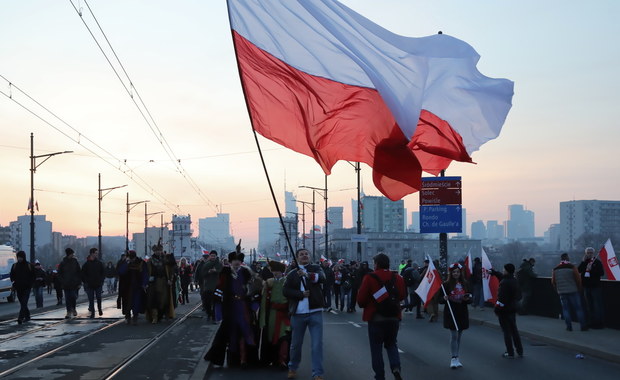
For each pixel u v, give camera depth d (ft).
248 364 39.83
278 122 33.12
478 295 84.89
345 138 33.22
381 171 32.63
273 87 32.81
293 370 36.09
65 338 50.47
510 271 44.88
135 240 380.78
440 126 35.70
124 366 37.19
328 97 32.73
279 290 39.81
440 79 34.65
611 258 62.49
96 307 86.58
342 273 90.79
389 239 429.38
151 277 63.05
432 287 40.93
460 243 451.53
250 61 32.42
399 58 32.42
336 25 32.19
